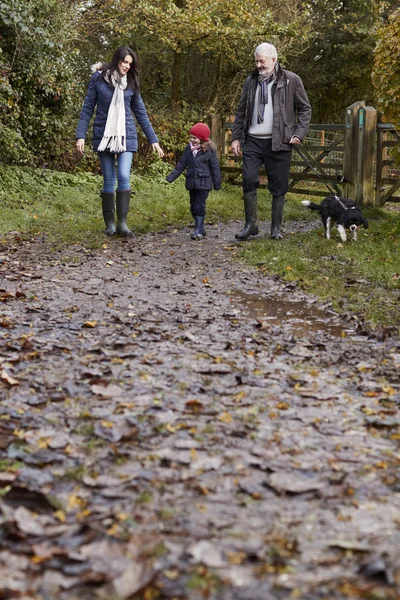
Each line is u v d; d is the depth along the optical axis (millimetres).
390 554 2189
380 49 8781
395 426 3322
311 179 13812
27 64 12062
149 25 15758
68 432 3141
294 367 4160
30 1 12055
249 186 8828
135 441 3064
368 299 5941
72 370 3975
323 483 2684
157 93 19297
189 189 9070
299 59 23094
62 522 2383
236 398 3590
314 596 1993
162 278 6672
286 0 18266
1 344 4410
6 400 3494
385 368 4184
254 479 2732
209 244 8656
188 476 2730
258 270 7059
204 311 5465
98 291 6062
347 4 22656
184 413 3381
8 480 2645
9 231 9039
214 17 15938
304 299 5988
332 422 3348
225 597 1989
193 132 8953
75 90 13539
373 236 9250
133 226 9719
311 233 9477
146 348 4449
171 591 2012
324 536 2324
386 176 12422
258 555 2178
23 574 2072
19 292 5754
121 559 2154
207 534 2320
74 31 14023
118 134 8703
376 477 2773
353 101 25266
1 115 11922
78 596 1992
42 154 13422
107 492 2588
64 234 8875
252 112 8703
